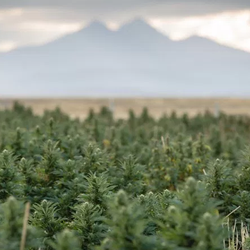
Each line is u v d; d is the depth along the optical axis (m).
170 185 18.42
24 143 19.94
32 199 14.76
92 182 13.16
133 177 15.84
